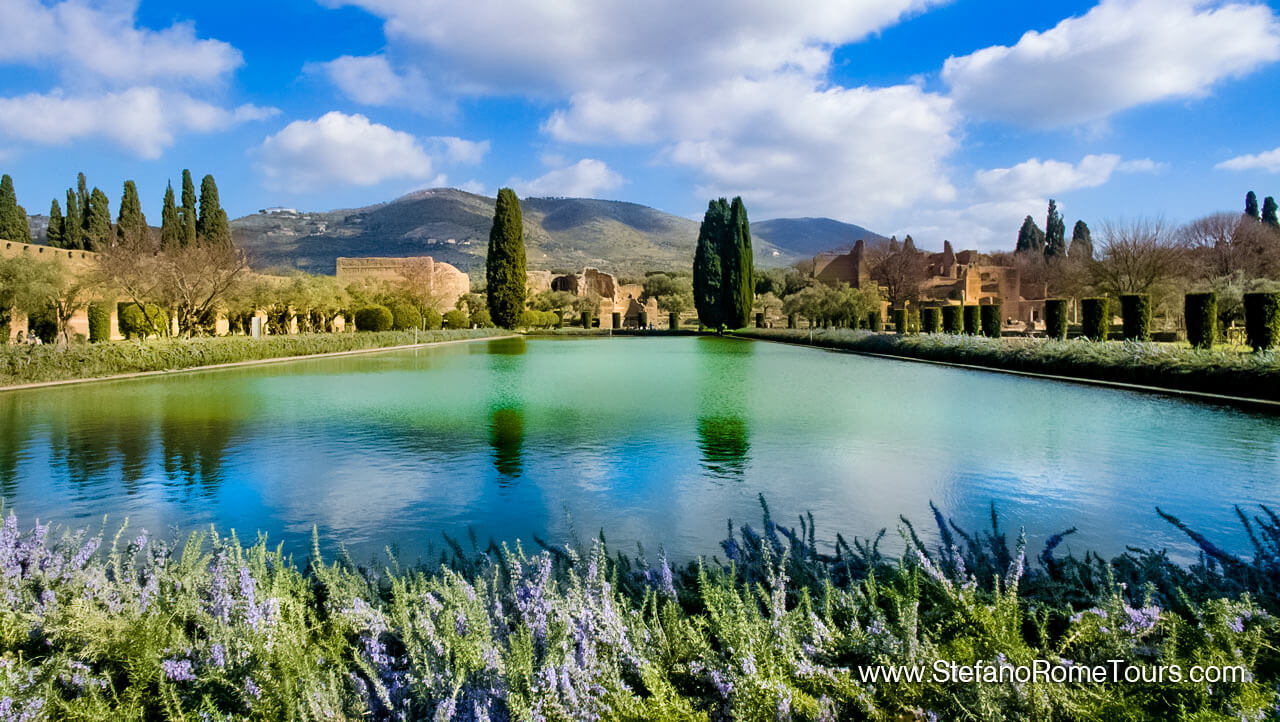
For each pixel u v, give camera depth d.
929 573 2.36
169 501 5.46
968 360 20.36
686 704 1.75
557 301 73.56
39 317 24.48
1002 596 2.21
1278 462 6.74
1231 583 2.35
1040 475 6.19
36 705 1.75
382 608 2.38
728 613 2.04
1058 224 66.94
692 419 9.61
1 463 6.84
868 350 27.58
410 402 11.52
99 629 2.08
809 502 5.31
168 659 1.99
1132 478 6.10
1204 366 12.55
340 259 51.34
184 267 24.53
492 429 8.78
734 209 50.38
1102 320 20.70
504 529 4.69
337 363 21.64
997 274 64.44
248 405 11.19
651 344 36.88
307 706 1.73
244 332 33.44
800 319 50.69
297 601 2.34
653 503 5.30
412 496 5.54
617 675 1.88
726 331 52.69
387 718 1.83
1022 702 1.64
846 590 2.43
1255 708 1.59
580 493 5.60
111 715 1.76
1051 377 16.06
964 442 7.83
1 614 2.23
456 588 2.26
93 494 5.67
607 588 2.23
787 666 1.89
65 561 2.80
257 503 5.38
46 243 42.56
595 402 11.51
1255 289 28.59
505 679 1.78
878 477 6.12
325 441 7.97
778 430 8.66
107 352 16.41
